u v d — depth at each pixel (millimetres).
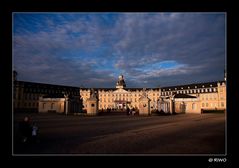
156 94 105000
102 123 23797
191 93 86188
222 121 26484
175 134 15508
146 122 25281
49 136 14523
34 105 82062
